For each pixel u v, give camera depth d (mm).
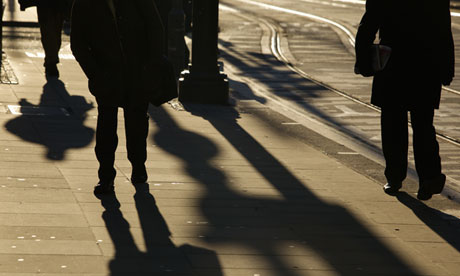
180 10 21859
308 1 63562
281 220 9188
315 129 16156
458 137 16406
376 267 7781
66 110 15484
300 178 11250
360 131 16891
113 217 8977
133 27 9938
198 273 7367
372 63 10312
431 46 10375
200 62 17656
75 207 9273
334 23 42906
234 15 46625
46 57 19750
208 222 8977
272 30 38531
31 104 15898
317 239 8562
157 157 12055
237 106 17547
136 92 10062
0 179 10258
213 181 10805
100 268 7371
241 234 8602
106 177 9883
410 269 7781
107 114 9867
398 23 10391
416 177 12359
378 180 11531
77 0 9695
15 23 31984
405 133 10711
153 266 7492
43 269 7266
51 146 12305
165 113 15992
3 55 23234
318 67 26984
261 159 12312
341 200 10203
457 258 8227
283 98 20812
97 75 9750
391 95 10516
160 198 9844
